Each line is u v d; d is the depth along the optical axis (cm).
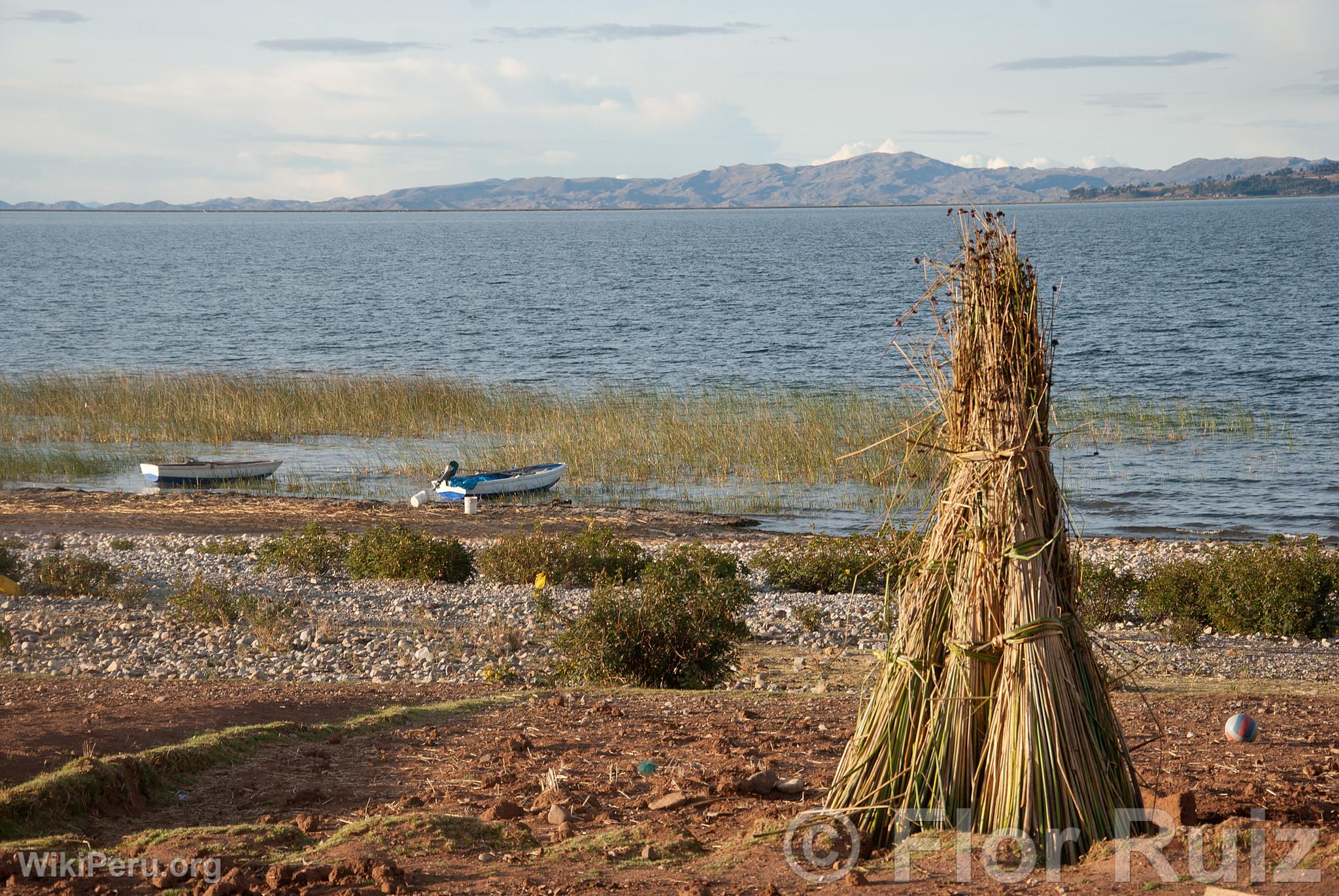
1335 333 4875
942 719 435
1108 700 442
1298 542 1830
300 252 15200
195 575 1628
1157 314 5750
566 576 1673
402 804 541
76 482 2598
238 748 650
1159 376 3872
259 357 4759
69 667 1061
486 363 4572
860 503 2317
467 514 2259
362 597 1545
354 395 3262
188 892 412
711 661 1049
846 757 466
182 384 3422
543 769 618
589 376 4134
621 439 2784
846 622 1399
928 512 465
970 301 441
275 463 2619
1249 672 1117
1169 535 2064
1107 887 370
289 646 1203
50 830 491
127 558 1797
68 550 1845
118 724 678
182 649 1183
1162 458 2645
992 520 427
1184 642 1284
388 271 10956
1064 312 5931
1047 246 12681
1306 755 652
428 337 5506
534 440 2848
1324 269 8488
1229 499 2314
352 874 426
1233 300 6384
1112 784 425
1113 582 1478
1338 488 2386
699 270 10538
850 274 9531
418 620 1352
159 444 2961
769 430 2747
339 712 801
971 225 444
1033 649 420
